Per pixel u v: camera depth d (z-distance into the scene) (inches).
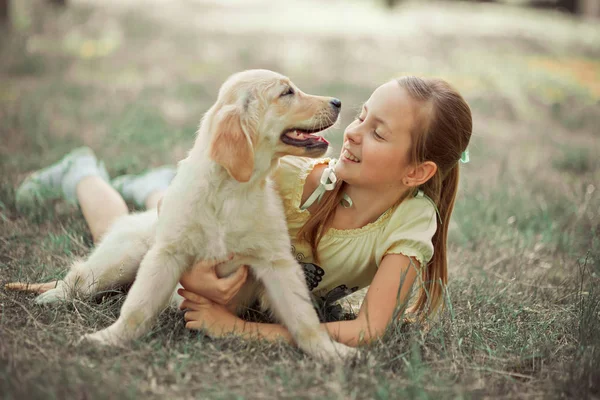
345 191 113.4
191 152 111.3
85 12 552.4
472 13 775.1
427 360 101.3
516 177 223.5
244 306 118.1
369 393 89.4
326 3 824.3
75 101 295.6
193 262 108.4
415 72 434.3
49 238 142.1
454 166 115.9
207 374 93.4
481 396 91.4
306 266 116.9
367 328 103.0
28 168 193.5
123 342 99.6
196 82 363.6
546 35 639.1
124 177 171.2
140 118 265.1
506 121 336.8
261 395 88.3
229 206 105.0
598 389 92.9
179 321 109.3
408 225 109.1
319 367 95.3
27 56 376.5
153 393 87.1
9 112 258.2
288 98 112.0
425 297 117.9
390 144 106.7
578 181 219.3
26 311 107.9
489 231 167.0
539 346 107.0
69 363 91.4
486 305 125.0
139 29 519.8
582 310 113.2
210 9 689.6
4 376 84.4
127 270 119.1
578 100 394.6
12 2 516.4
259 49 475.2
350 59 466.9
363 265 113.4
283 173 118.1
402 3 803.4
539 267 150.8
